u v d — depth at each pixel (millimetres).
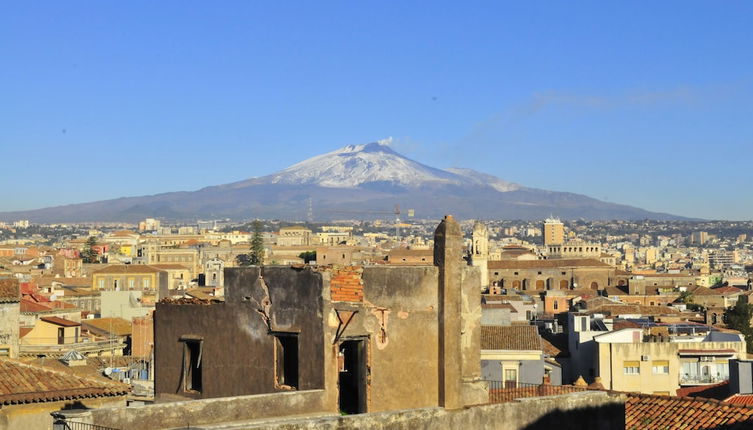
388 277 38344
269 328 38344
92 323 130250
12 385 47406
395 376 37969
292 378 38000
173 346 41625
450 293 38625
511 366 94750
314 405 35812
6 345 78438
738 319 166875
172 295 176875
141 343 116438
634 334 104188
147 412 32156
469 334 41406
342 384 38312
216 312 40312
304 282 37250
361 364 37594
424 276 38594
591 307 176875
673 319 154625
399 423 32594
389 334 38031
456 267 38844
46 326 113562
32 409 47094
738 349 105312
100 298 164000
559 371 98125
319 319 36562
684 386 100312
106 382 51531
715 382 100812
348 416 31672
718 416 45812
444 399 38188
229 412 33688
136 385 69938
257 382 38625
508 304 148250
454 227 39062
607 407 39219
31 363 51406
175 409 32656
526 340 96500
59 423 30984
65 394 47938
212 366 40188
